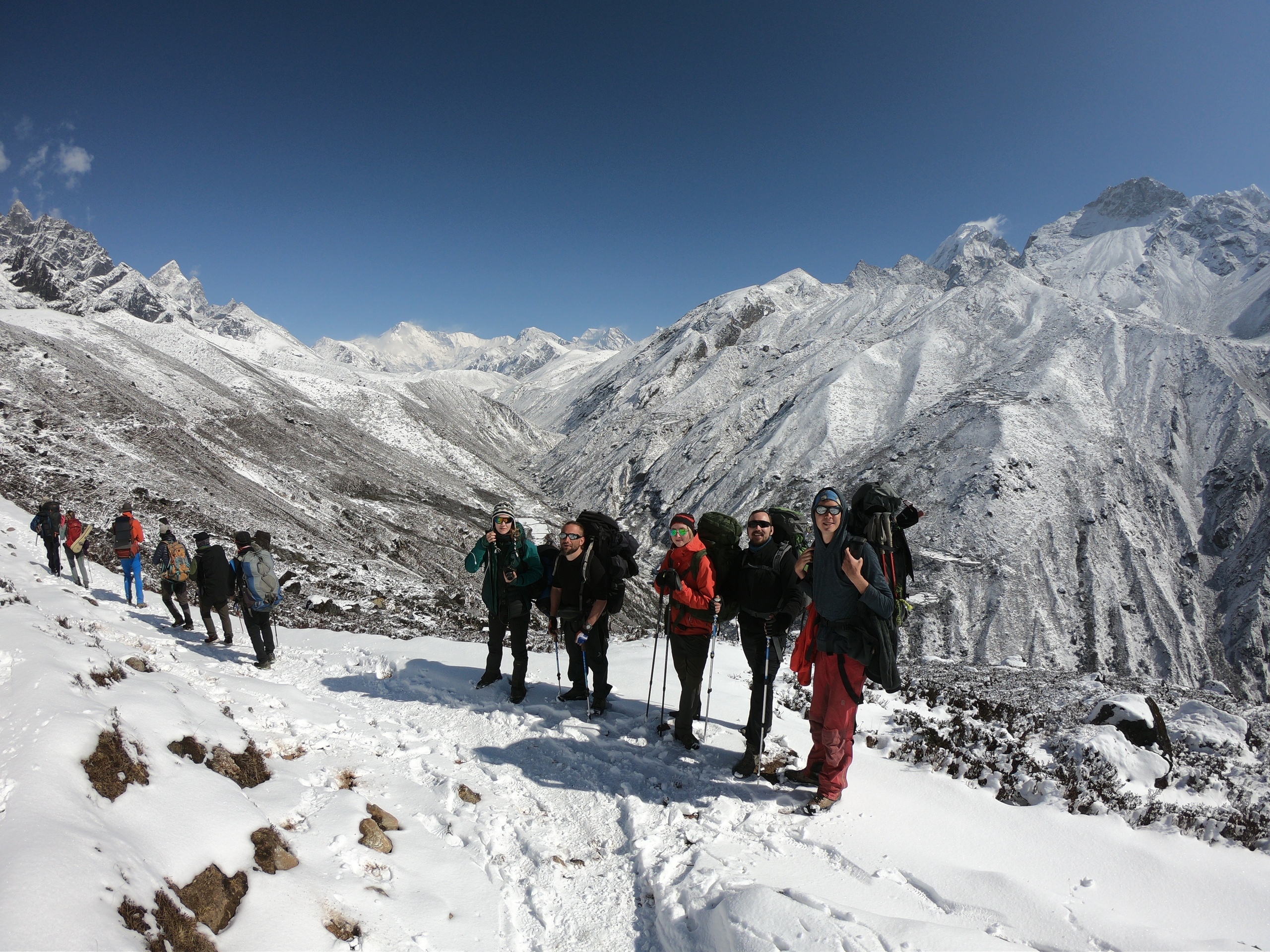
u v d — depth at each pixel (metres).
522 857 4.27
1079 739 6.64
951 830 4.62
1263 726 10.70
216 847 3.33
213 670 7.16
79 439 34.81
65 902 2.33
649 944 3.57
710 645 5.95
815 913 3.29
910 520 4.98
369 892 3.58
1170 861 4.30
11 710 3.77
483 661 8.51
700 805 4.83
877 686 9.66
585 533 6.33
